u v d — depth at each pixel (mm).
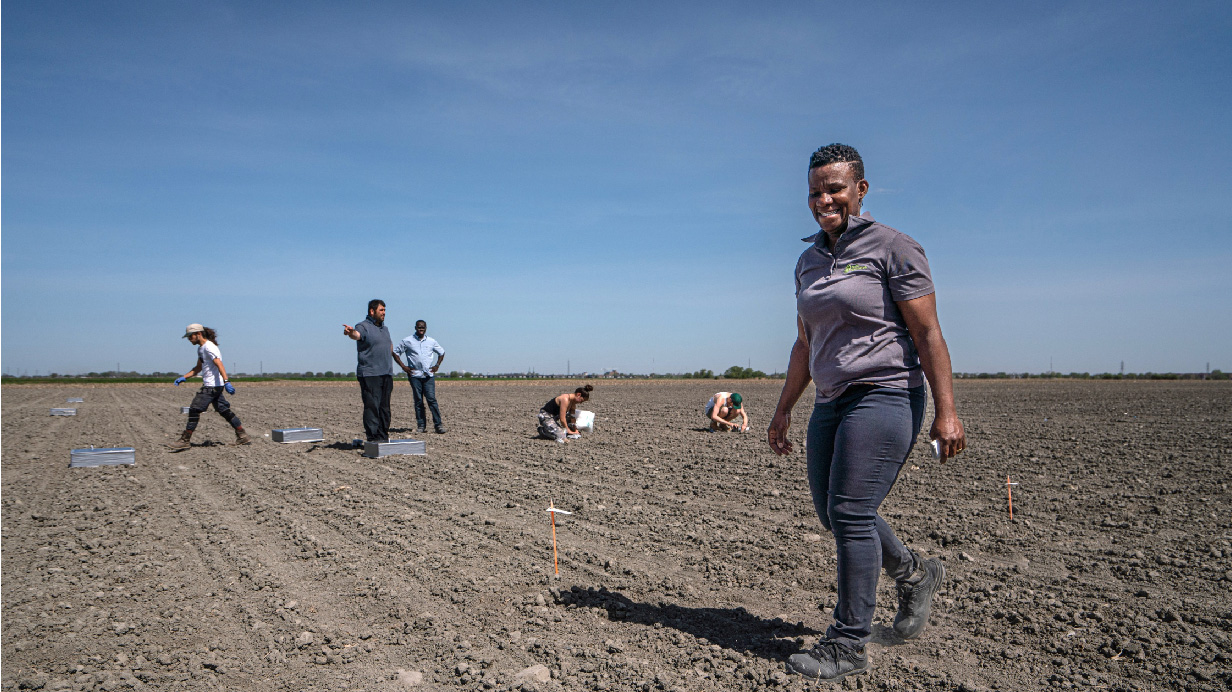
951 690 3000
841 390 3088
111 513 6684
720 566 4832
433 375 13625
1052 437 11695
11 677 3254
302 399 27141
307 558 5113
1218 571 4457
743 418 13609
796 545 5328
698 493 7359
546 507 6742
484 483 8039
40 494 7664
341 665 3375
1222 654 3252
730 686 3061
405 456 10305
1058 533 5484
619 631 3727
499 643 3582
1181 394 27781
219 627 3857
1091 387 38500
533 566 4867
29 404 25438
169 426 15625
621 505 6820
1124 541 5215
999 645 3451
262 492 7602
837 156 3055
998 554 5004
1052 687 3012
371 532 5828
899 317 3041
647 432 13320
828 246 3234
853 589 3072
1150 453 9508
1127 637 3484
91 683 3184
